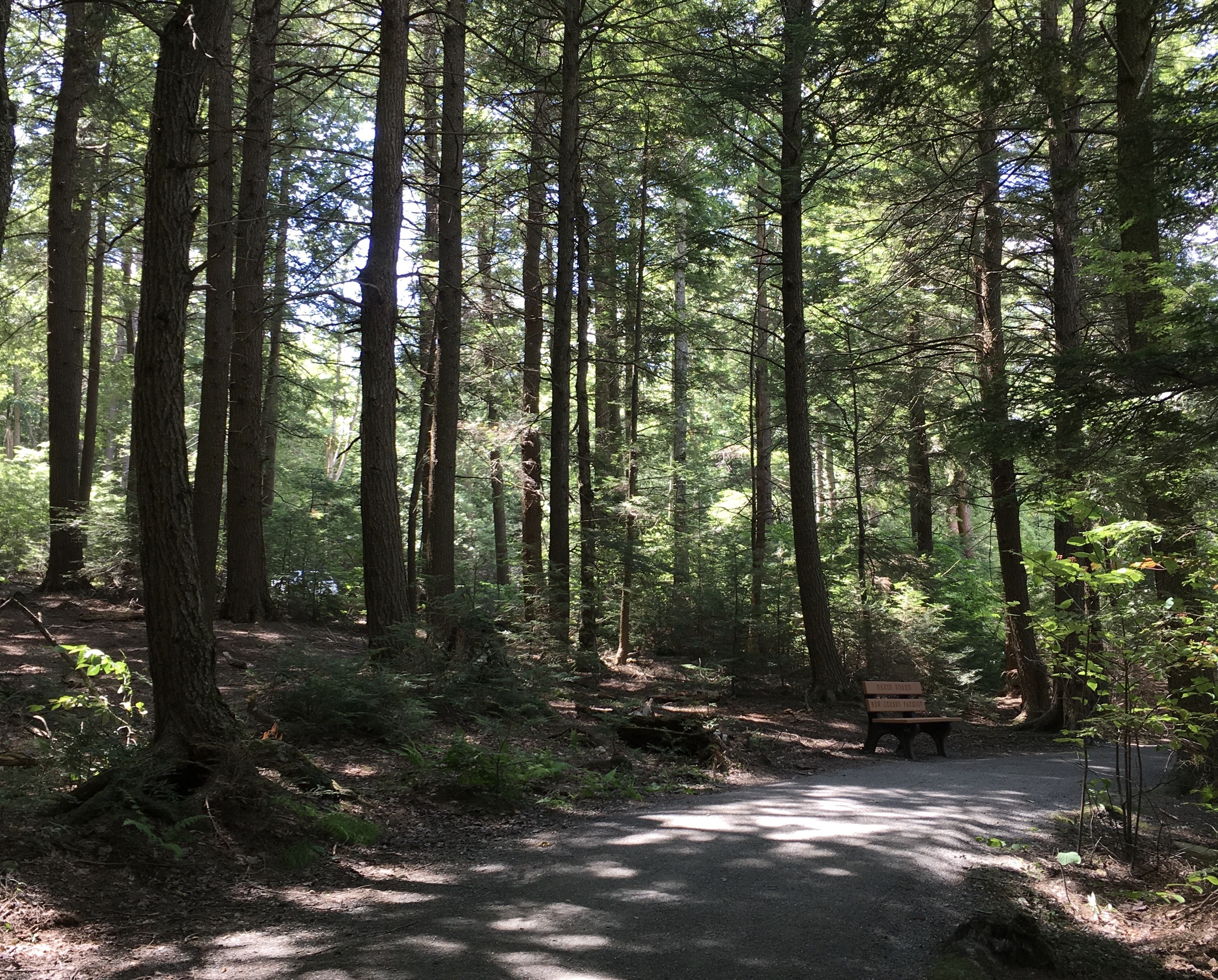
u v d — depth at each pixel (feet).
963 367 66.90
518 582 58.08
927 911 15.28
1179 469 23.20
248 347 49.49
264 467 71.15
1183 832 22.21
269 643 43.45
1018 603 20.76
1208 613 20.01
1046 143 46.65
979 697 53.72
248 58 54.95
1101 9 40.96
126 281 83.30
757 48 48.88
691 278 70.59
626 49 56.65
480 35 50.80
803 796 25.72
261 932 13.94
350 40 62.39
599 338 73.87
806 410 50.98
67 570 51.90
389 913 14.90
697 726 33.55
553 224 55.57
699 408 109.09
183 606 19.99
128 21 54.44
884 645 52.80
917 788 27.37
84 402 102.06
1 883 14.16
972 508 93.81
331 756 25.12
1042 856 19.39
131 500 51.34
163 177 20.18
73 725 20.21
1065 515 26.48
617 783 26.96
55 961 12.41
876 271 61.62
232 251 38.96
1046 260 51.47
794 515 50.60
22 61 52.75
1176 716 21.17
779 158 57.72
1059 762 34.96
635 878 16.69
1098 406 22.79
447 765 23.98
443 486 49.03
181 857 16.66
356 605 61.31
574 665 46.78
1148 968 14.15
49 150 56.54
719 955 12.96
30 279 54.03
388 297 36.65
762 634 54.19
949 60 29.60
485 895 15.92
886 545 63.00
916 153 48.29
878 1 31.68
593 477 67.67
